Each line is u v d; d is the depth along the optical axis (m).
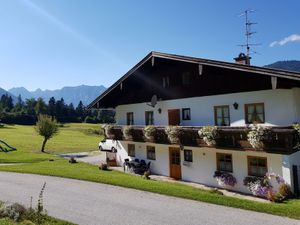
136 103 25.33
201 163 20.02
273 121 16.30
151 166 24.23
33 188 17.12
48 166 25.34
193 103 20.52
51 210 13.01
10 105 145.50
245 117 17.56
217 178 18.62
